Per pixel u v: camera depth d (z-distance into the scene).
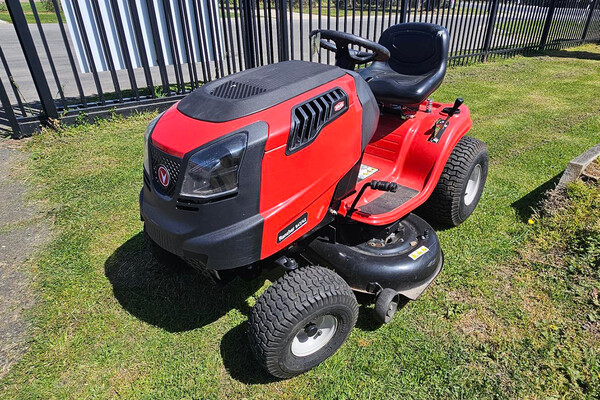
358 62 2.65
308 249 2.48
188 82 6.63
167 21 5.28
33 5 4.42
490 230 3.27
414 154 2.83
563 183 3.64
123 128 5.08
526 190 3.85
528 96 6.78
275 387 2.10
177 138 1.80
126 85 6.68
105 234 3.21
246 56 5.97
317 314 1.93
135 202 3.60
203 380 2.13
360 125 2.18
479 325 2.44
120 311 2.54
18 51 9.20
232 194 1.75
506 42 10.23
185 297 2.64
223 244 1.77
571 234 3.07
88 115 5.06
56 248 3.05
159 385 2.11
